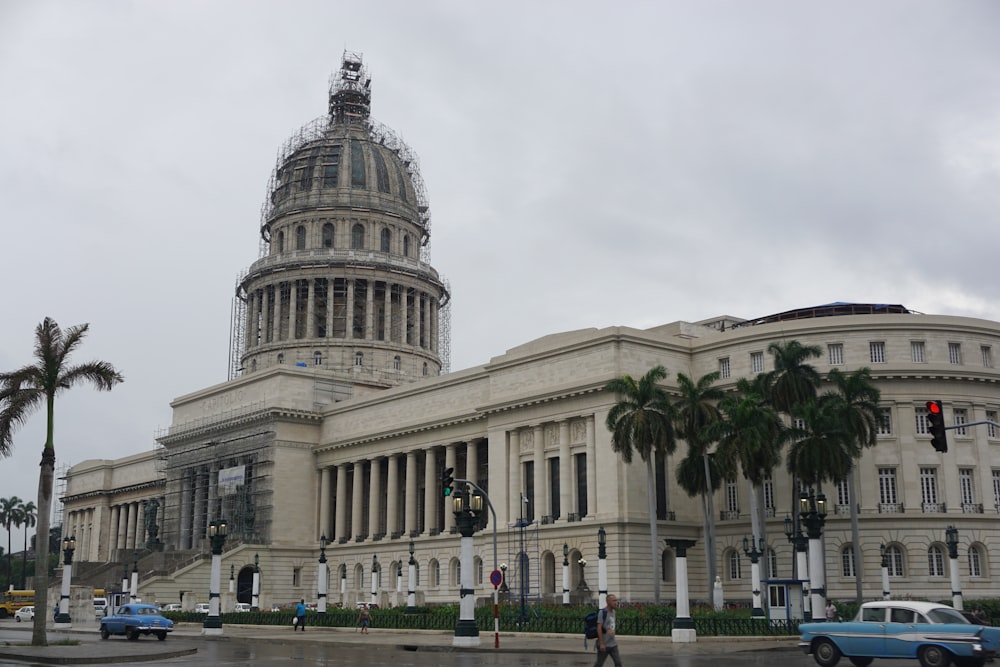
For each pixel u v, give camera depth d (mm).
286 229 161125
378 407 126312
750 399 78438
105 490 176625
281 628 82500
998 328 93438
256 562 112062
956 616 40125
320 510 131250
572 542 93688
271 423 130625
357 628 78562
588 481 93750
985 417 91000
